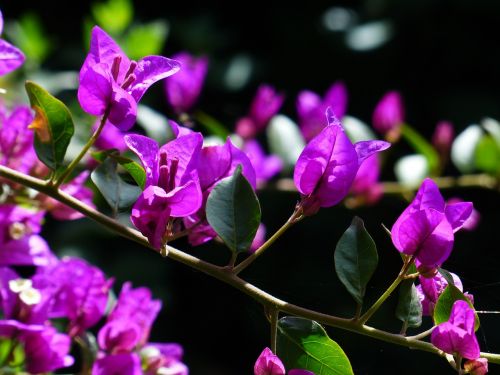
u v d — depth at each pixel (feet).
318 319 1.95
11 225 2.31
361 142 2.01
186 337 5.72
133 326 2.24
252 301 2.23
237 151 2.02
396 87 6.60
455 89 6.52
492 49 6.57
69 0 6.62
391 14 6.64
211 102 6.20
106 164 2.09
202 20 6.31
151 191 1.91
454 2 6.52
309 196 1.98
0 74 2.06
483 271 2.22
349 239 1.99
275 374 1.92
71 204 2.00
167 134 3.09
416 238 1.95
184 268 5.49
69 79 3.97
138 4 6.68
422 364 4.34
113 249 5.27
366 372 2.74
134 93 1.98
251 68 6.34
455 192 5.32
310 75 6.64
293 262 5.33
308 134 3.21
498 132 3.37
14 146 2.34
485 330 2.48
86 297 2.26
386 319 3.46
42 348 2.20
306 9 6.77
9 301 2.20
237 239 1.96
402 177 3.34
